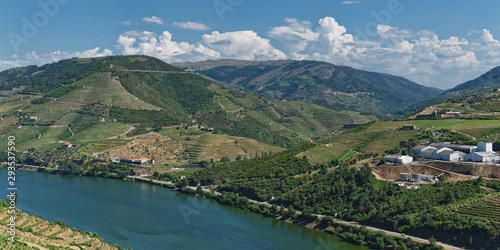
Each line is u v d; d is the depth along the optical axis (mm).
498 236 165250
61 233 190500
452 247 172375
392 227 194375
